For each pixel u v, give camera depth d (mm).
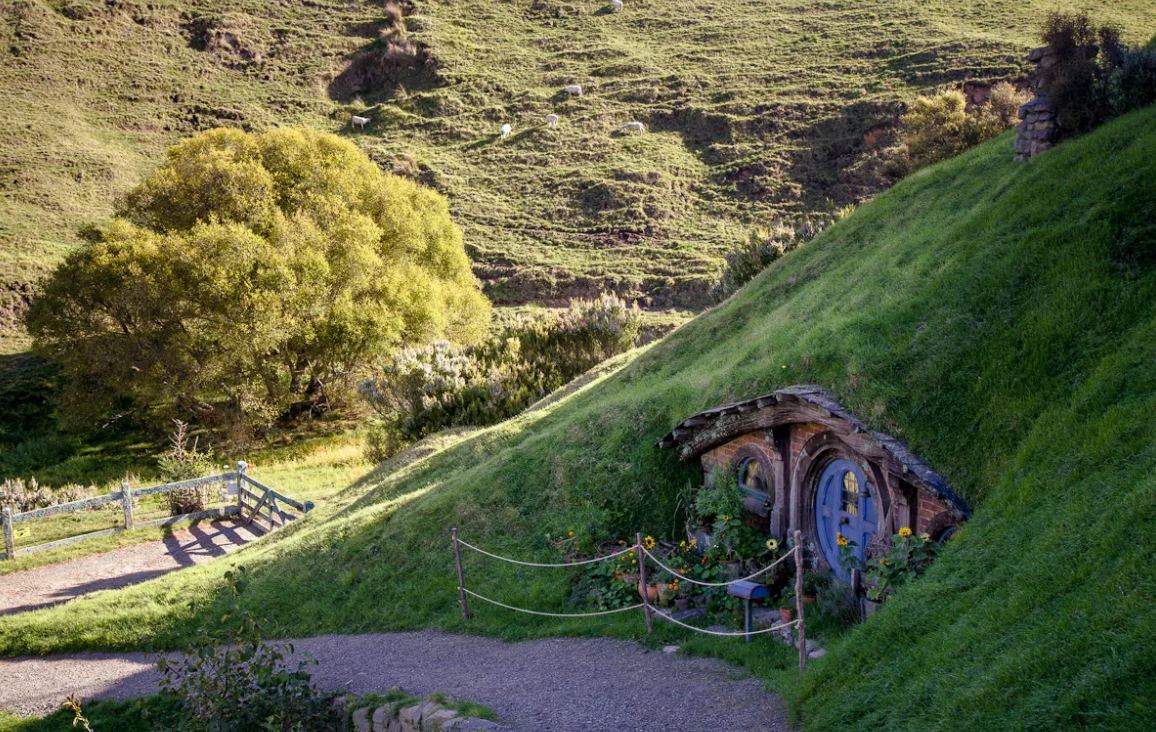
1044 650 5492
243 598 13938
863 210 16688
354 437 31078
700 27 68875
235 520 22766
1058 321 8734
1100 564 5828
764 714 7234
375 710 8922
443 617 11820
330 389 33344
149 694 11320
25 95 55375
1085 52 12531
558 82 62719
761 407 10375
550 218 48094
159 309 29156
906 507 8719
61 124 53281
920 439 8992
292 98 61531
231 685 9164
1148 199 9117
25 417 32969
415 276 34094
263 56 66625
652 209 47000
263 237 31453
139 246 29438
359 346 32250
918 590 7324
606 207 47969
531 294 41781
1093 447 7070
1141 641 4961
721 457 11656
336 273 31469
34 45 60219
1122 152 10312
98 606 15180
